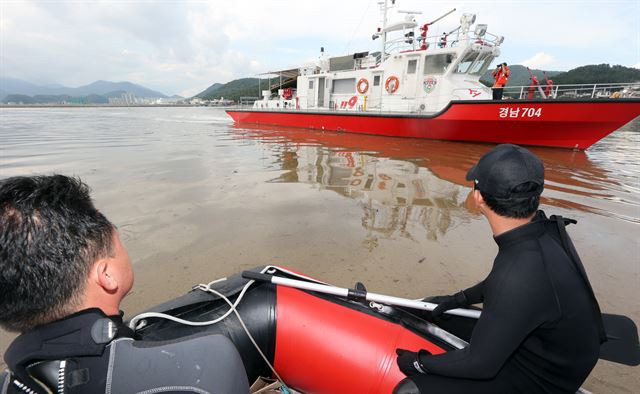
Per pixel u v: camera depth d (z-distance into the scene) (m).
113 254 0.75
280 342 1.55
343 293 1.59
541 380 1.04
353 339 1.52
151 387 0.62
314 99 15.34
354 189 5.67
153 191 5.41
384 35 13.35
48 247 0.61
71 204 0.67
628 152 9.98
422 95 11.79
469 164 7.76
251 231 3.86
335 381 1.50
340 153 9.27
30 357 0.59
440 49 11.10
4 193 0.62
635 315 2.40
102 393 0.60
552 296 0.92
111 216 4.27
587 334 0.96
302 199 5.09
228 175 6.60
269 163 7.85
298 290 1.67
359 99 13.55
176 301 1.52
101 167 7.20
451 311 1.54
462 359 1.06
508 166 1.01
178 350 0.67
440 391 1.16
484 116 9.95
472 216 4.43
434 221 4.24
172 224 4.04
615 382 1.82
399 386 1.28
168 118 29.88
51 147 10.27
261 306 1.57
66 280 0.63
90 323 0.64
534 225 1.02
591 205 4.95
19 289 0.61
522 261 0.96
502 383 1.09
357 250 3.42
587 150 10.10
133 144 11.10
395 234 3.83
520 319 0.93
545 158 8.76
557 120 9.14
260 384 1.66
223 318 1.43
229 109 20.45
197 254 3.29
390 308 1.66
